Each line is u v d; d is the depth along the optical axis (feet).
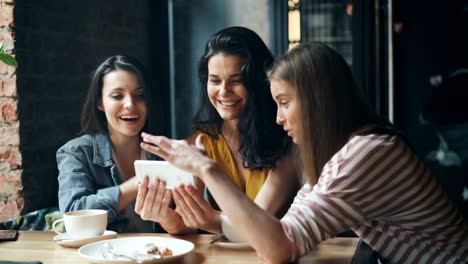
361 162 4.62
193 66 11.61
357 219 4.65
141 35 11.27
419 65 10.68
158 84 11.66
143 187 5.64
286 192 6.72
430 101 10.68
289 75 4.93
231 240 5.57
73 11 9.29
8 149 8.25
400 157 4.68
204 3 11.51
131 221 7.02
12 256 5.22
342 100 4.90
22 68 8.23
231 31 6.87
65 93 9.13
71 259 5.10
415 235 4.77
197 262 4.96
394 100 10.77
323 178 4.75
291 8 11.19
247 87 6.79
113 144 7.46
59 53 8.98
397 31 10.71
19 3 8.16
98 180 7.18
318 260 4.95
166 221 5.82
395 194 4.66
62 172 7.01
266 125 6.82
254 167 6.78
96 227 5.69
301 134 4.99
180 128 11.70
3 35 8.11
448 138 10.65
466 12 10.44
